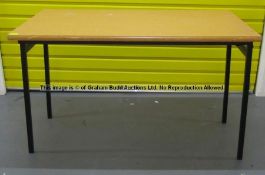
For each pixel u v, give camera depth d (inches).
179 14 103.3
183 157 96.5
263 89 129.9
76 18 96.8
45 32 82.7
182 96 130.6
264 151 99.3
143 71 130.0
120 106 123.9
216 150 99.7
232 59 127.6
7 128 109.6
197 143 102.8
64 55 127.5
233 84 131.2
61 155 96.9
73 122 113.3
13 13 123.0
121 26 89.3
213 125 112.3
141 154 97.7
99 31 84.4
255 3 121.1
